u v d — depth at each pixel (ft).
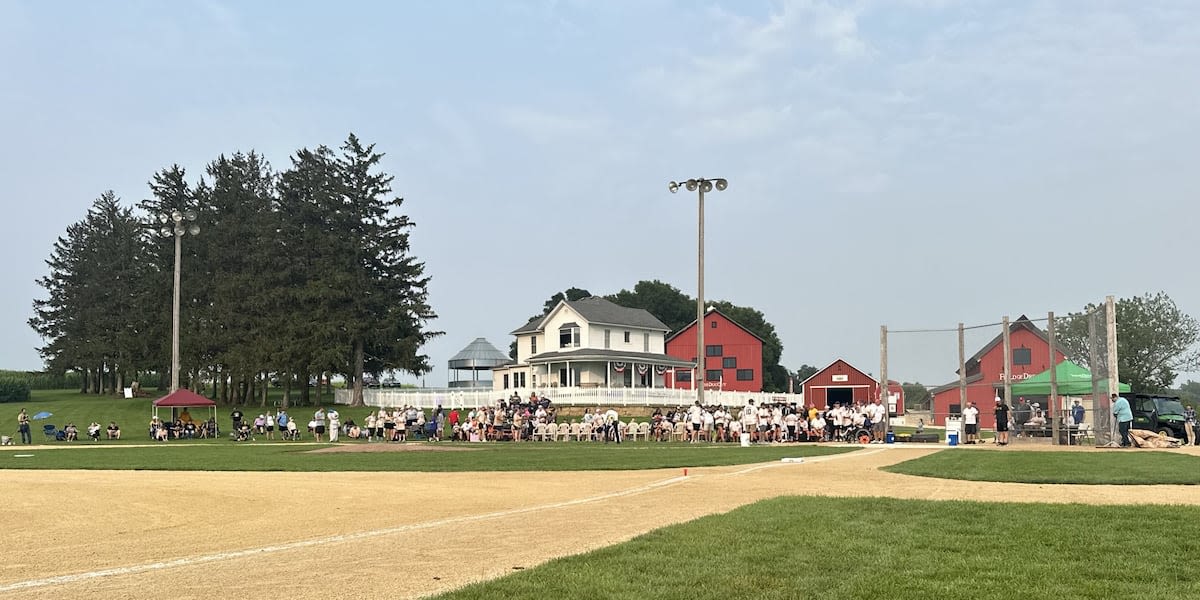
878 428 130.11
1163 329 274.77
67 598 26.55
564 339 253.24
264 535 39.63
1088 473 64.08
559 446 118.32
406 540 36.94
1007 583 26.78
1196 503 46.29
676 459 85.20
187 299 254.47
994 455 86.38
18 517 47.52
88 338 301.63
